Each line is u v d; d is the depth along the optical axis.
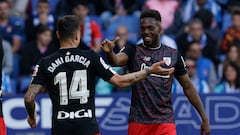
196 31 38.69
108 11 41.12
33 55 36.12
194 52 36.47
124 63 22.02
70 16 20.06
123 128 31.33
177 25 40.94
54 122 19.83
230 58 36.78
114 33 39.81
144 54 22.20
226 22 42.59
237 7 42.91
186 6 41.84
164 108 22.19
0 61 20.69
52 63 19.88
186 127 31.39
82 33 37.75
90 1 41.84
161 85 22.08
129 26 40.19
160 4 41.00
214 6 42.66
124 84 19.62
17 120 31.05
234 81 35.59
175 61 22.31
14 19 39.50
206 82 36.12
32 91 19.83
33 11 40.78
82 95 19.72
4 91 34.47
